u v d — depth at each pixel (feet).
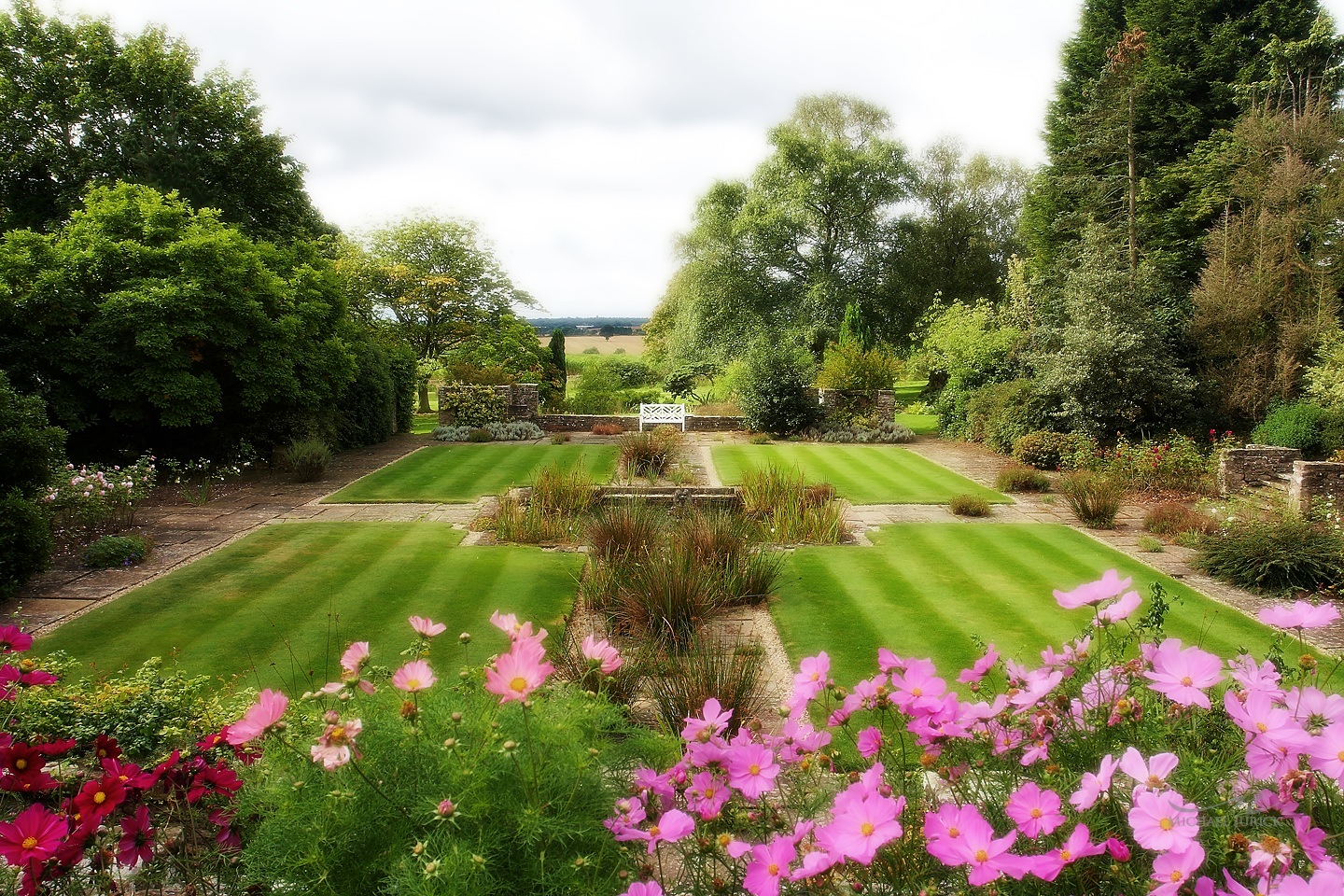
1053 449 47.88
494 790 6.46
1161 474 42.37
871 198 93.20
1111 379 49.42
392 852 6.12
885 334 96.89
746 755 6.74
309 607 23.04
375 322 93.15
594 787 6.85
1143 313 50.88
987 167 101.30
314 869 6.28
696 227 97.71
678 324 101.40
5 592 23.24
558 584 25.26
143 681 13.96
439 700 7.57
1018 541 31.07
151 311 39.99
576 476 36.81
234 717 13.10
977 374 62.18
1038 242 79.87
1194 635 21.35
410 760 6.80
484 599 23.80
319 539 30.50
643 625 20.83
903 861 6.08
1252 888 5.38
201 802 9.14
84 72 60.95
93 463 38.42
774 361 63.46
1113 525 33.76
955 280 99.66
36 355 38.37
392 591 24.52
